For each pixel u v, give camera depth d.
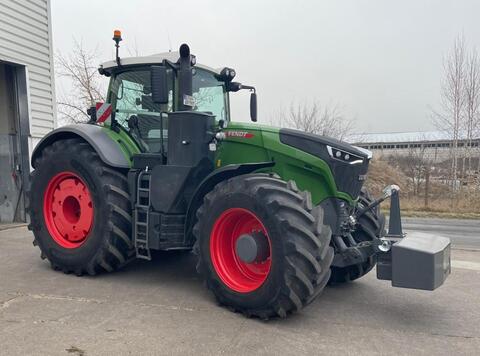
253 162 4.15
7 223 8.40
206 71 4.91
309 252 3.31
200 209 3.90
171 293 4.19
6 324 3.36
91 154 4.64
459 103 17.38
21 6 8.02
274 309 3.43
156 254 5.68
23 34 8.09
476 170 17.48
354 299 4.18
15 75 8.26
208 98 4.95
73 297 4.03
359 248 3.88
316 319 3.62
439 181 18.16
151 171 4.42
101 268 4.68
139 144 4.75
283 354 2.94
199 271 3.90
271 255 3.41
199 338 3.16
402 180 19.50
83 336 3.15
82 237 4.79
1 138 8.48
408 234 3.79
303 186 3.97
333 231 3.94
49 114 8.84
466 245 7.84
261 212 3.46
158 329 3.31
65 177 4.92
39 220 5.05
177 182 4.15
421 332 3.38
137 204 4.50
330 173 3.86
